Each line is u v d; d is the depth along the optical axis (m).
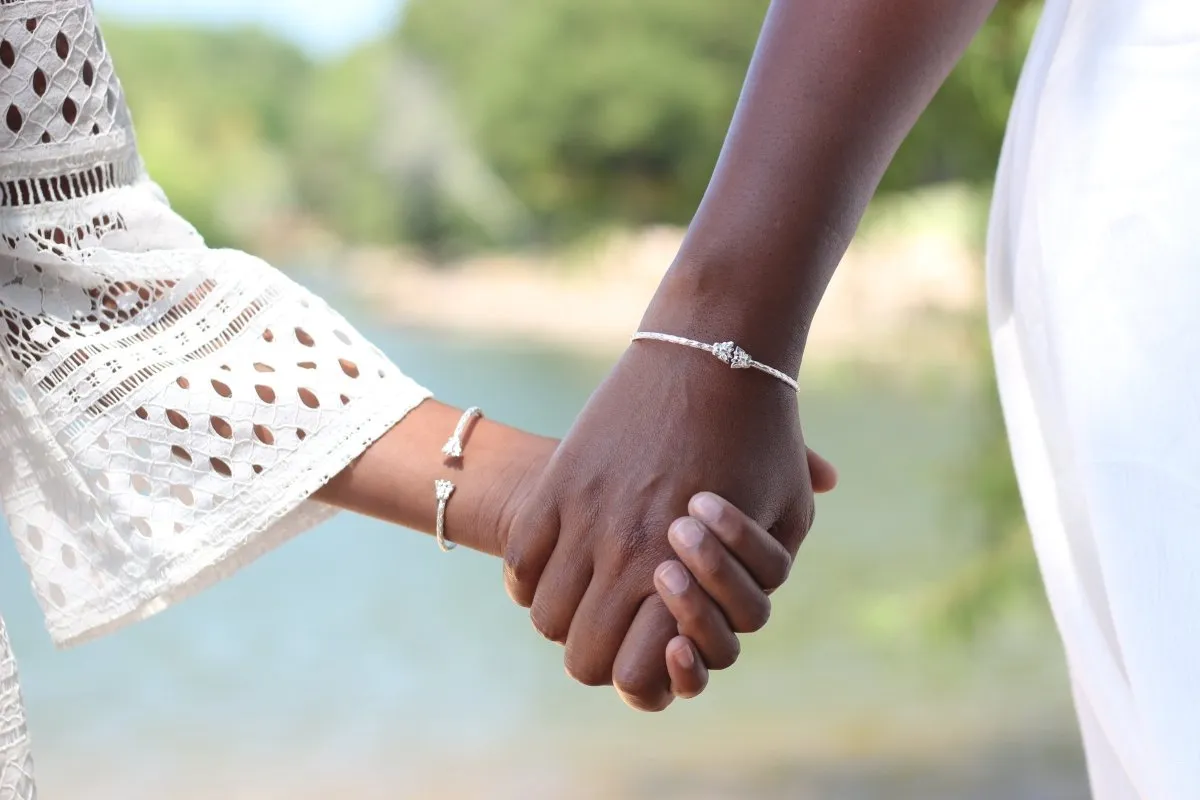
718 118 4.80
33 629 5.62
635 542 0.86
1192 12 0.70
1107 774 0.85
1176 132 0.69
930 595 3.85
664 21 9.62
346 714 4.69
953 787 3.92
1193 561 0.64
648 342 0.87
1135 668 0.66
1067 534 0.82
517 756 4.27
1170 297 0.67
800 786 3.98
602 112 9.58
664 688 0.87
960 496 3.65
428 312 16.09
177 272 0.94
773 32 0.87
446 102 19.05
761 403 0.86
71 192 0.90
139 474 0.91
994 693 4.80
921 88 0.86
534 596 0.90
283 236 20.48
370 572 6.95
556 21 10.85
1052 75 0.78
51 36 0.87
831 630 5.48
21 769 0.78
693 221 0.88
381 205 19.23
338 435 0.94
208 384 0.92
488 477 0.94
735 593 0.84
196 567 0.91
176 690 4.95
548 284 15.83
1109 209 0.70
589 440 0.88
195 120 20.89
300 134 20.44
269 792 3.94
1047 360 0.79
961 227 3.50
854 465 7.80
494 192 17.05
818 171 0.85
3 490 0.92
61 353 0.90
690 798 3.91
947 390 3.89
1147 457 0.66
